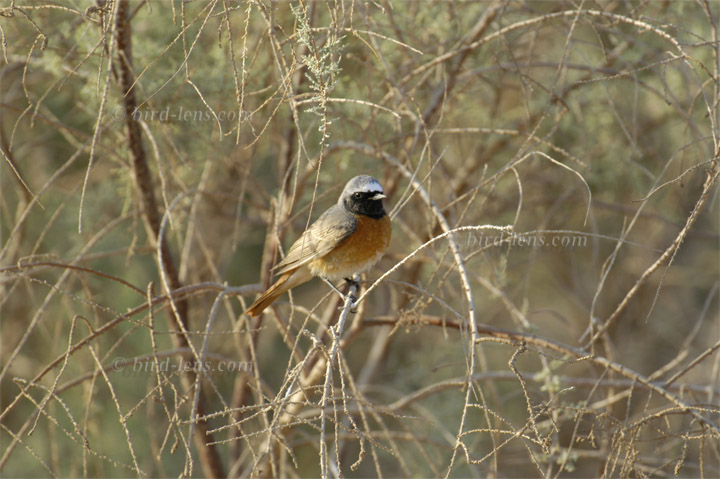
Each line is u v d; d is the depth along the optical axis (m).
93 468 14.74
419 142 11.72
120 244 14.80
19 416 14.95
